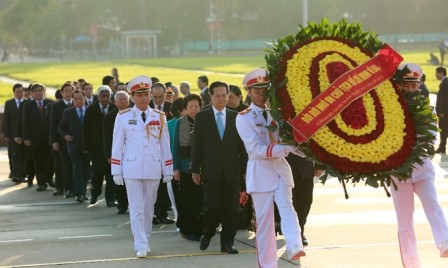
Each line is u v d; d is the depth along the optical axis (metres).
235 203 20.30
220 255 20.11
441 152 40.75
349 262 19.05
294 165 20.67
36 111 33.88
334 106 15.45
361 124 15.52
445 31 183.25
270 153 16.39
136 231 20.22
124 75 104.81
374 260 19.20
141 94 20.48
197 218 22.06
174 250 20.84
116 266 19.09
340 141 15.34
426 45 168.62
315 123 15.38
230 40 192.62
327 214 25.36
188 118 22.19
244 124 16.83
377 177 15.40
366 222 23.92
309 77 15.70
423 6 181.38
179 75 102.81
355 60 15.99
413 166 15.80
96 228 24.55
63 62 173.38
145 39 190.75
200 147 20.23
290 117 15.45
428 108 15.94
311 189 20.83
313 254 19.97
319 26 16.48
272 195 16.86
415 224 23.20
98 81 94.19
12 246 21.95
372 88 15.70
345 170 15.26
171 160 20.83
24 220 26.28
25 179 37.41
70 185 31.66
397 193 16.98
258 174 16.86
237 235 22.70
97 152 29.27
